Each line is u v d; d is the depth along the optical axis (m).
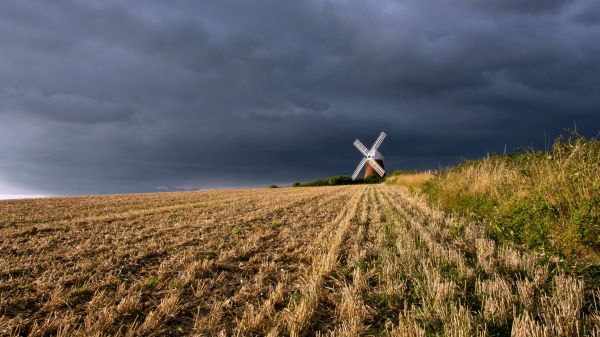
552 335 3.66
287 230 11.77
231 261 8.12
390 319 4.65
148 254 8.68
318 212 17.42
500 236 8.41
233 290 6.30
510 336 3.89
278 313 5.02
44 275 6.89
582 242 6.77
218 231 12.05
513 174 11.30
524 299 4.64
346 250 8.66
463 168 15.95
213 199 27.84
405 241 8.55
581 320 4.07
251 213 17.02
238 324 4.71
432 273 5.92
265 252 8.97
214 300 5.57
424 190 20.39
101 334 4.51
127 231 12.29
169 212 18.06
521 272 5.93
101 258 8.37
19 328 4.72
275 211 18.11
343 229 11.26
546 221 7.73
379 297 5.44
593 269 5.59
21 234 11.88
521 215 8.58
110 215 16.77
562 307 4.21
